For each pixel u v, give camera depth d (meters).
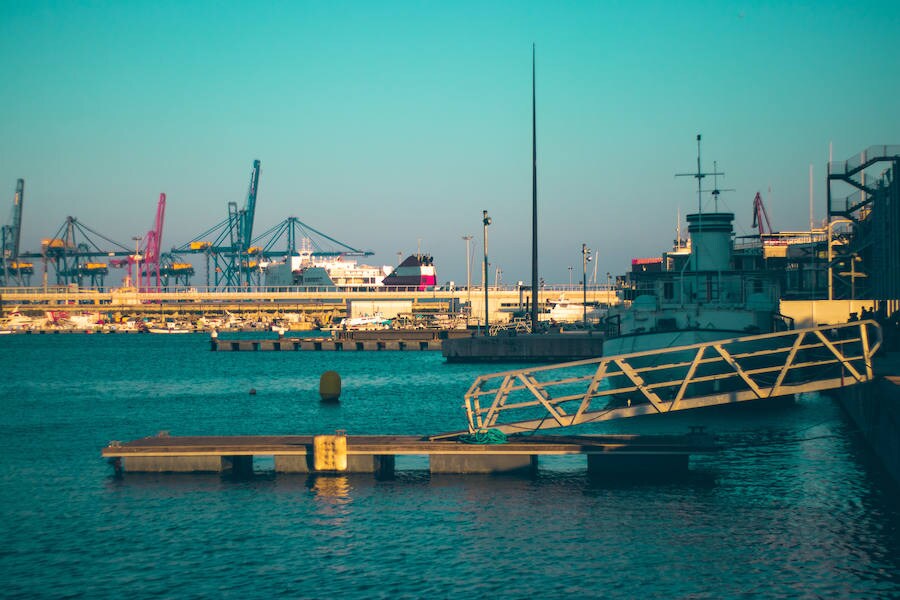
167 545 37.88
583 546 36.75
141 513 42.59
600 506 42.34
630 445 47.44
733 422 67.00
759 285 72.56
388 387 106.19
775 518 40.00
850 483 46.00
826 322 83.06
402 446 48.88
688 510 41.50
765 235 112.12
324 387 91.62
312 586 32.97
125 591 32.88
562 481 47.31
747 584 32.44
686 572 33.69
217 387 112.38
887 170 83.06
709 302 70.75
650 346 67.38
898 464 40.81
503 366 136.00
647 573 33.66
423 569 34.50
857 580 32.59
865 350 48.84
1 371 146.25
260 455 55.97
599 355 140.12
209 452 50.22
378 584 33.06
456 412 80.44
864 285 100.56
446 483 47.16
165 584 33.47
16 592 32.91
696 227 73.69
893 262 76.25
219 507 43.31
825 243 106.75
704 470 49.53
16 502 45.09
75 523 41.22
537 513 41.41
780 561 34.62
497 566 34.62
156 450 50.47
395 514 41.59
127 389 111.38
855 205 93.25
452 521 40.38
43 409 88.44
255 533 39.19
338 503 43.62
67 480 49.88
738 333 65.88
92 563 35.88
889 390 44.59
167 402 94.12
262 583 33.38
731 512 41.06
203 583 33.50
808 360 74.25
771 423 66.19
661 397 67.75
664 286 73.06
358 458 49.47
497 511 41.81
